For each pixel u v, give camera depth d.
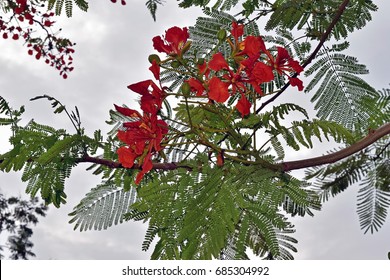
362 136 2.99
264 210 1.97
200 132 2.02
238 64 2.02
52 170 2.31
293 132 2.09
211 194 1.88
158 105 1.92
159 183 2.06
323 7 3.25
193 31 3.27
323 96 3.31
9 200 7.76
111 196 2.45
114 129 2.62
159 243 1.96
